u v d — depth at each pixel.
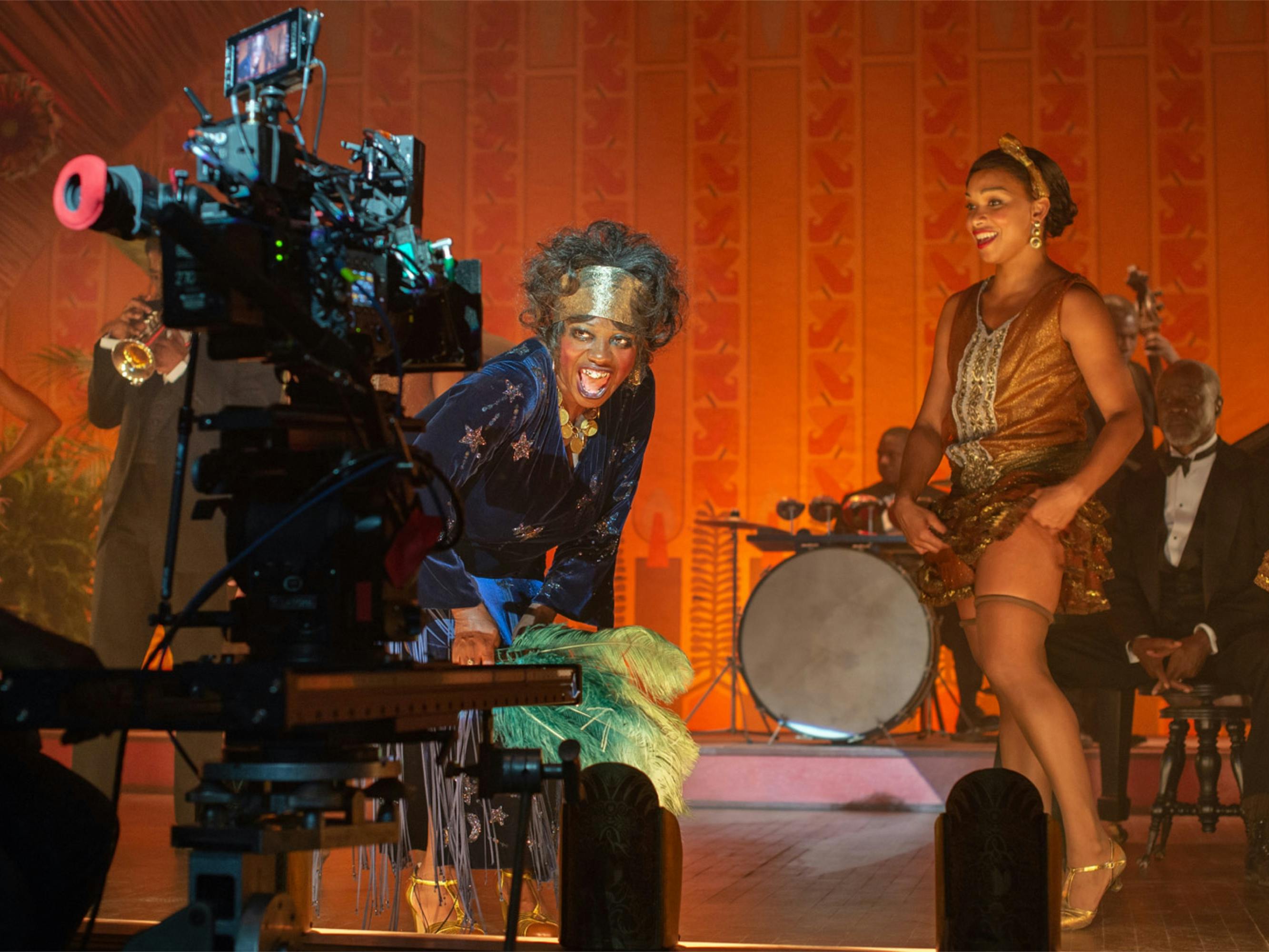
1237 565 4.57
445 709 1.74
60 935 1.95
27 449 5.00
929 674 5.98
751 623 6.20
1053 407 3.07
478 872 3.59
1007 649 2.90
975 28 8.80
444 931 2.83
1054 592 2.92
